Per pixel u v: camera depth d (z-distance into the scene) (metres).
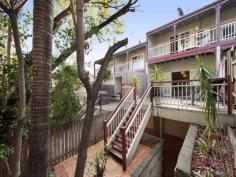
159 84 7.88
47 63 1.76
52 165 5.18
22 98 2.88
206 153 3.47
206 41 10.84
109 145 6.03
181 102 6.69
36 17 1.73
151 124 9.83
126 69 17.39
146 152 6.04
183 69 12.52
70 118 5.95
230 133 3.87
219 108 5.00
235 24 9.33
